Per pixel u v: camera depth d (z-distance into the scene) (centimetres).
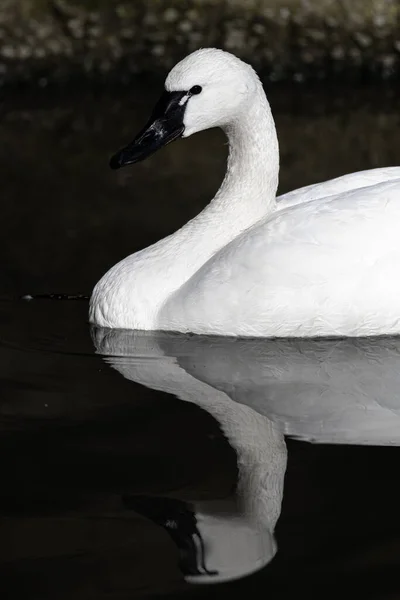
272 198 1197
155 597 693
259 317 1108
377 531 756
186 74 1145
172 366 1055
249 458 857
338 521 769
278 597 690
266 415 941
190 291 1132
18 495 806
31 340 1127
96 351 1095
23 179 1706
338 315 1098
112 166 1157
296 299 1097
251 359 1072
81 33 2444
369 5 2478
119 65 2464
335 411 952
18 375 1030
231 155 1197
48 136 1967
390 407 962
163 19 2472
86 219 1513
